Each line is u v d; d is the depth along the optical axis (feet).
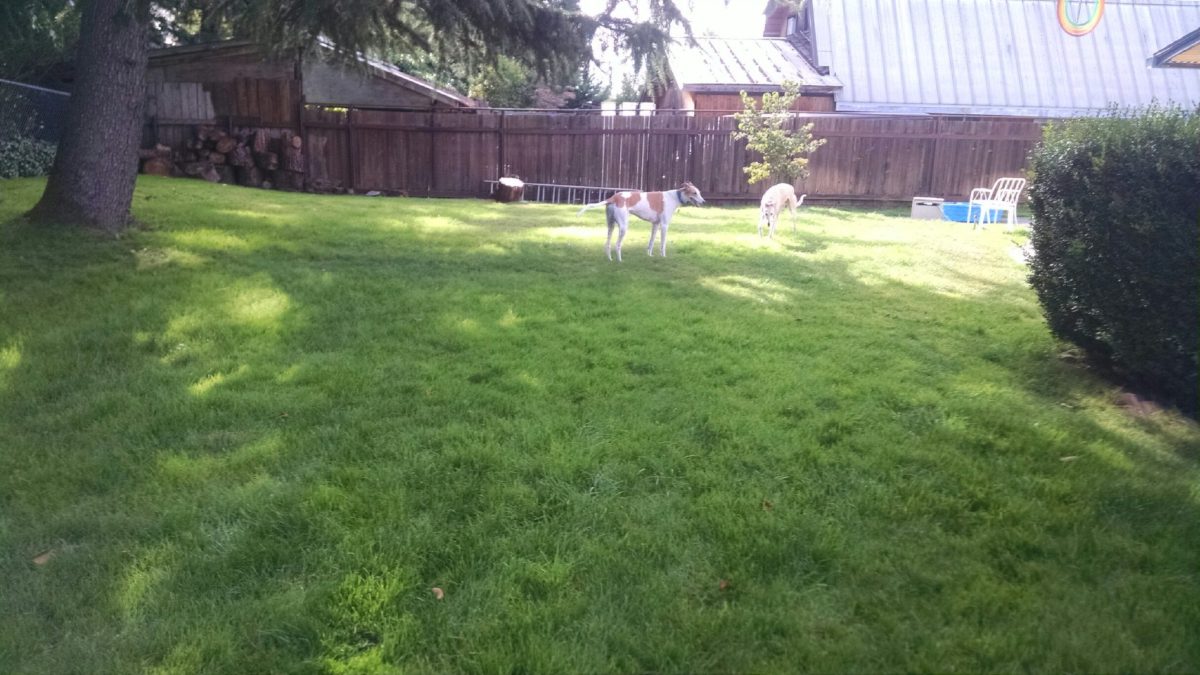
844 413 15.01
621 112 62.44
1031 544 10.55
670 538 10.52
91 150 26.68
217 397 15.03
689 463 12.75
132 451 13.02
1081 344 18.62
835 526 10.93
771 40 73.00
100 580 9.56
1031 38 70.59
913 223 44.70
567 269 27.50
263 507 11.09
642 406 15.14
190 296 21.39
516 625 8.72
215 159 53.36
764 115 52.39
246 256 26.30
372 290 22.99
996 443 13.88
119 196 27.58
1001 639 8.59
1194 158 14.97
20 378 15.92
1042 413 15.46
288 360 17.35
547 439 13.48
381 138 56.34
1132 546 10.63
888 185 56.95
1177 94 69.51
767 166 51.75
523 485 11.82
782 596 9.35
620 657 8.31
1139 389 17.34
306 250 27.91
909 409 15.48
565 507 11.34
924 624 8.89
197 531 10.57
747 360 18.04
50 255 23.86
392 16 30.17
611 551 10.20
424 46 32.37
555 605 9.05
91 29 26.50
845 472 12.62
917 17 70.74
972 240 37.32
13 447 13.11
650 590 9.42
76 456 12.78
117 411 14.52
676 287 25.20
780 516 11.15
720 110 62.44
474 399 15.24
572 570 9.78
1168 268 15.31
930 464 13.00
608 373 16.92
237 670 8.12
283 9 27.50
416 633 8.61
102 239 26.03
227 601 9.20
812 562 10.11
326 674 8.08
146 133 54.70
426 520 10.80
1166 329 15.61
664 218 29.91
